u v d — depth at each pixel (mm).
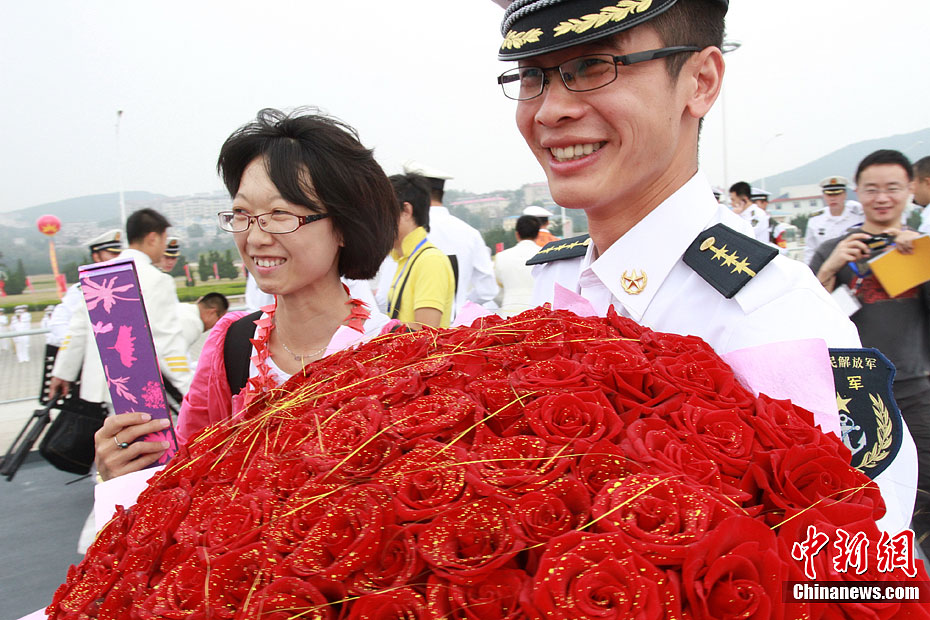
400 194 3182
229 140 1530
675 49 1119
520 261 5645
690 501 615
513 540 599
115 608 717
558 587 556
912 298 2822
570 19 1102
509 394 782
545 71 1167
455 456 687
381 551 625
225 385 1620
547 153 1238
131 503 1139
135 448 1354
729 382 854
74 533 3918
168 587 676
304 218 1458
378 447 735
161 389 1377
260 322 1608
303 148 1459
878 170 2979
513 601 570
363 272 1613
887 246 2879
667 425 751
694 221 1239
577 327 994
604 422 745
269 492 735
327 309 1580
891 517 960
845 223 5164
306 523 669
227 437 979
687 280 1225
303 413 939
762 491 727
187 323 4184
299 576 614
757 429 772
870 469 1001
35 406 6133
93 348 3303
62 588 845
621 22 1074
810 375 912
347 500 650
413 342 1088
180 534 750
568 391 778
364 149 1543
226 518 723
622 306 1288
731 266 1133
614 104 1110
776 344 939
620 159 1157
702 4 1156
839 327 1092
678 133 1185
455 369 904
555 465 681
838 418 908
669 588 558
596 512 614
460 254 4551
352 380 993
